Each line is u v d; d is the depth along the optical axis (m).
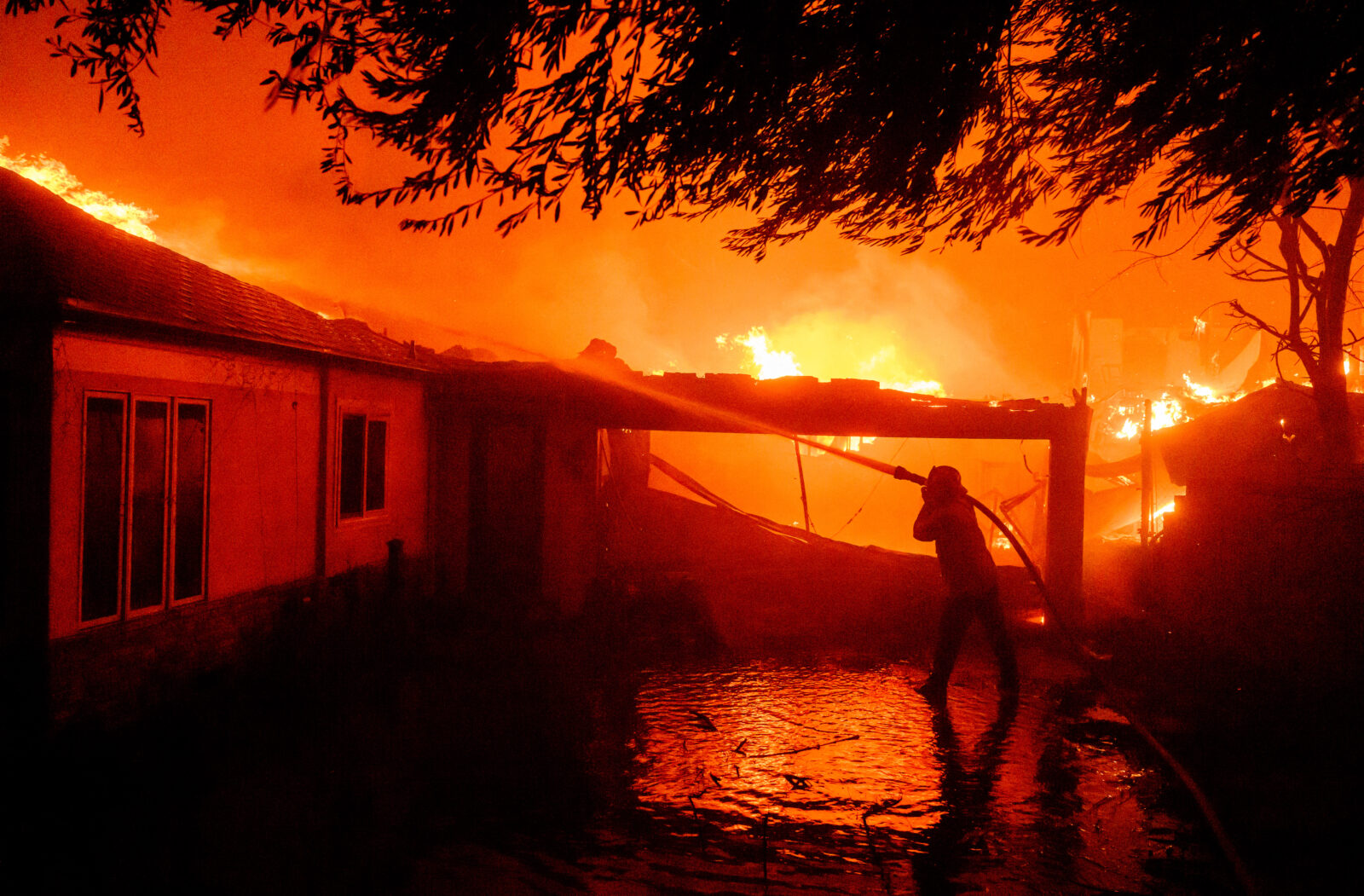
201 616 7.89
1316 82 3.21
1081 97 4.01
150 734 6.83
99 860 4.77
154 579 7.41
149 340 7.27
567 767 6.40
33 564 6.23
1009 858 4.95
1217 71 3.43
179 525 7.71
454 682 8.80
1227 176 3.65
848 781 6.16
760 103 3.52
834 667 10.05
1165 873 4.76
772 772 6.36
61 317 6.17
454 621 11.56
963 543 8.66
